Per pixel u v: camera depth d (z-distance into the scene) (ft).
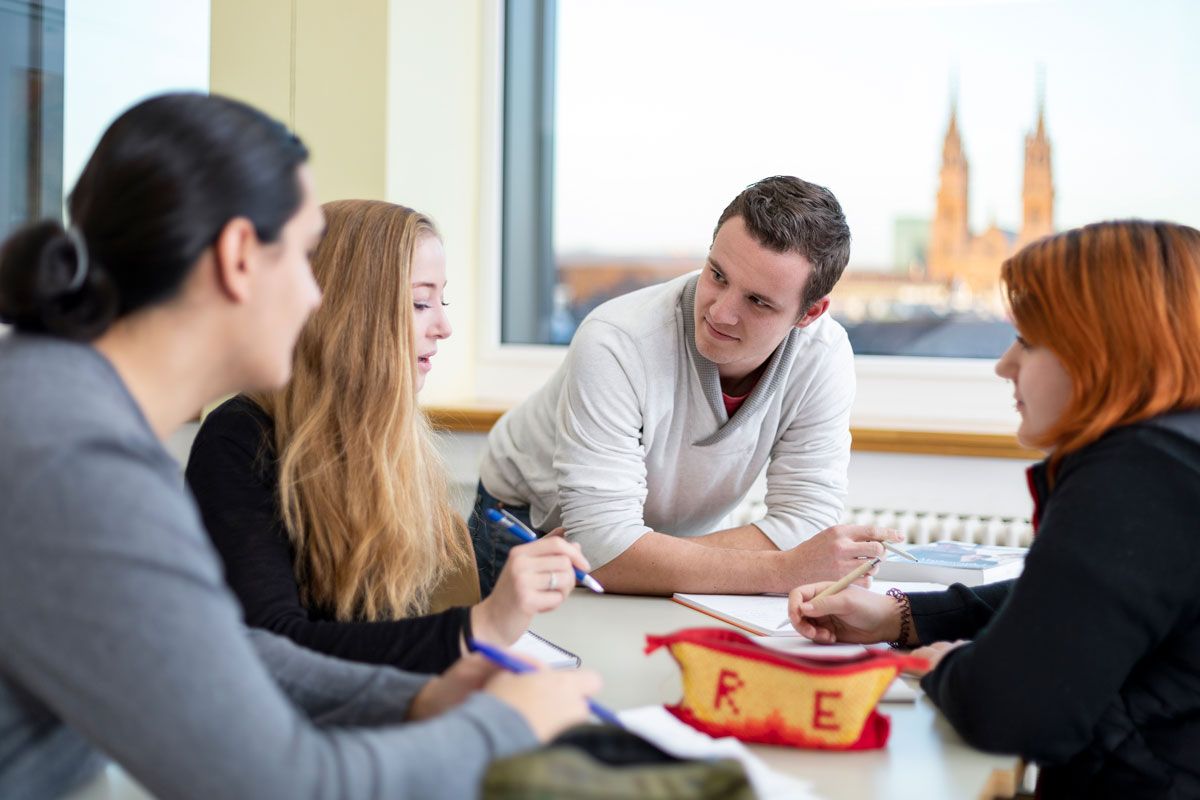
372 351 4.32
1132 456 3.39
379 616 4.34
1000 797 3.36
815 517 6.01
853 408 9.20
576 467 5.64
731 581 5.36
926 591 4.88
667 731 3.13
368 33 8.62
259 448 4.22
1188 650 3.42
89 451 2.35
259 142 2.72
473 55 9.80
